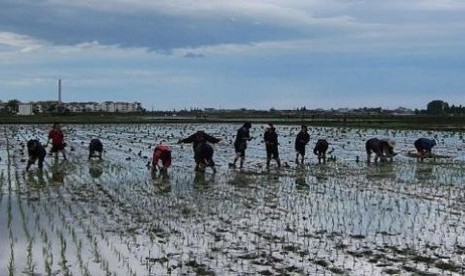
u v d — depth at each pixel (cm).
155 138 6147
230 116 16912
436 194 2269
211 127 9131
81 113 18112
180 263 1248
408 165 3372
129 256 1309
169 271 1191
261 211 1878
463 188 2431
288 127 9231
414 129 8025
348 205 2006
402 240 1479
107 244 1421
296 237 1505
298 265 1233
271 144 3158
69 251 1354
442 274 1167
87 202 2045
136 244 1423
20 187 2414
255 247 1391
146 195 2209
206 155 2927
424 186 2489
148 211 1872
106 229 1595
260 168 3203
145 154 4122
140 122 10769
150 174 2884
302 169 3147
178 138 6134
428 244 1433
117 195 2206
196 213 1838
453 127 8538
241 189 2373
